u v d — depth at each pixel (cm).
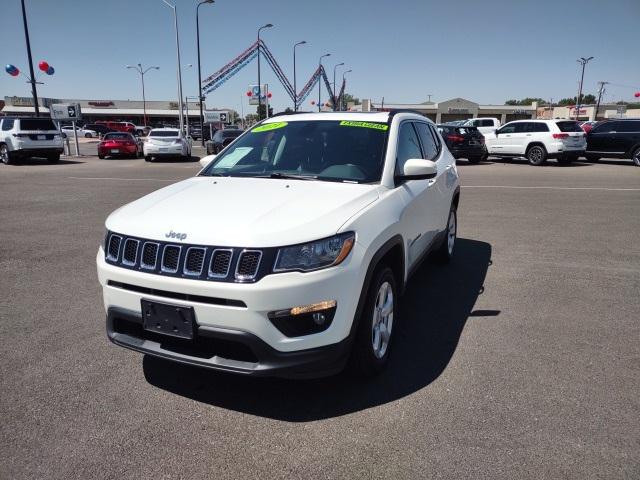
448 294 500
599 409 299
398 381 335
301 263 271
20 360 362
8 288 520
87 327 421
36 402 309
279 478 246
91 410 301
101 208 1009
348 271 284
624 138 1883
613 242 718
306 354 277
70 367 353
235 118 10144
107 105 10400
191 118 10444
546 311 455
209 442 273
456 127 2012
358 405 307
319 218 290
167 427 286
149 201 338
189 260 276
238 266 267
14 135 1977
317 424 288
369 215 314
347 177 368
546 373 343
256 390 325
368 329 315
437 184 486
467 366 354
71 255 651
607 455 259
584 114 8581
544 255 648
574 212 954
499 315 445
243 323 267
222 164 421
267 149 419
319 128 423
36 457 260
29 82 2570
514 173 1684
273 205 307
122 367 353
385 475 247
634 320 434
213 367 279
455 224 626
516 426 283
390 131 407
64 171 1798
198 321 275
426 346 385
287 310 268
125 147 2472
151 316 287
